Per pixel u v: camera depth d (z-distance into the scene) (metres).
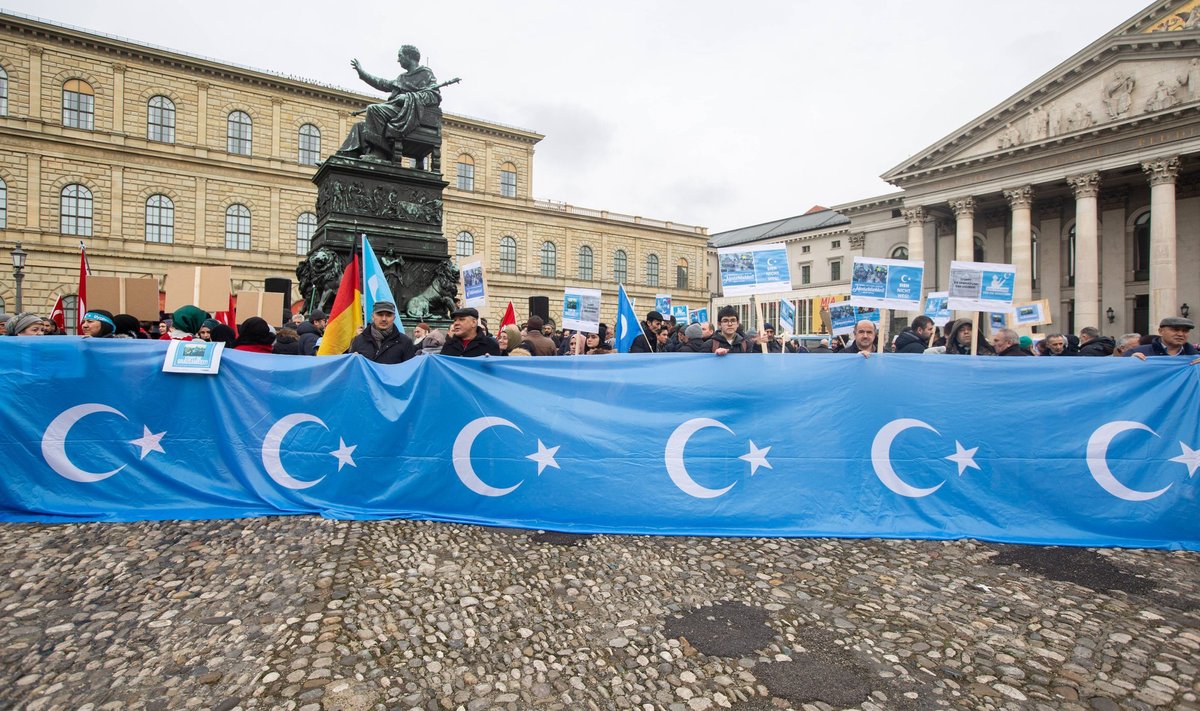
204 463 5.54
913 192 43.84
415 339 9.12
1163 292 32.50
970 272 6.49
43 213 38.62
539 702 2.92
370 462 5.58
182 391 5.54
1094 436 5.41
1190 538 5.22
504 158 57.69
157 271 41.53
